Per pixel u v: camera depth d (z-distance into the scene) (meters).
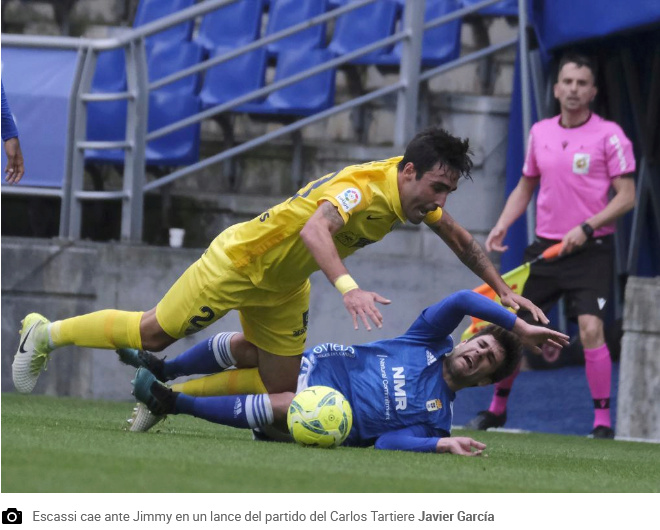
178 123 24.77
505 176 26.56
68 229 24.03
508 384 20.61
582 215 20.77
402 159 12.42
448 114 26.78
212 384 14.27
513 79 26.11
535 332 13.06
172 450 10.66
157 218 26.38
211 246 13.38
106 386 23.72
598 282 20.39
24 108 23.73
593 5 22.53
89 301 23.59
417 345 13.84
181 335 13.56
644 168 25.17
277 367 14.12
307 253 12.91
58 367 23.66
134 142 24.08
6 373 23.52
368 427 13.49
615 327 25.28
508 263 26.06
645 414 20.09
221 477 8.63
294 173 26.72
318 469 9.72
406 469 10.41
